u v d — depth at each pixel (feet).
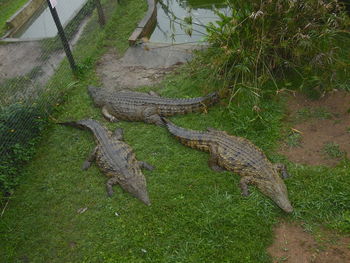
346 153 14.94
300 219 13.01
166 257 12.42
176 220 13.44
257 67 18.28
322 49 17.35
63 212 14.46
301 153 15.44
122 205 14.37
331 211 13.05
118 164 15.30
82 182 15.57
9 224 14.23
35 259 13.08
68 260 12.90
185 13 27.61
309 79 18.25
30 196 15.23
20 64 23.06
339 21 18.17
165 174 15.31
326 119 16.78
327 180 13.92
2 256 13.25
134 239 13.09
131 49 23.67
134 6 28.04
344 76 18.24
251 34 17.61
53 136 17.94
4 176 15.23
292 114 17.30
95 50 23.65
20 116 17.40
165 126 17.53
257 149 15.10
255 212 13.34
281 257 12.07
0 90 20.17
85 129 17.90
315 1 16.79
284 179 14.37
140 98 18.33
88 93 20.29
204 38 19.71
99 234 13.50
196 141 15.93
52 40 24.44
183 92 19.48
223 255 12.25
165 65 22.03
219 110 17.97
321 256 11.94
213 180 14.71
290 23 16.84
